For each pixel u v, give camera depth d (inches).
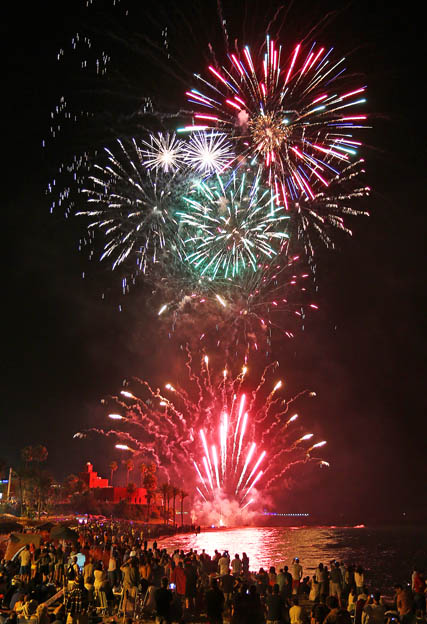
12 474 5246.1
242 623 786.2
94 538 1649.9
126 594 976.9
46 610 800.3
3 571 1055.0
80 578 1024.9
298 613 862.5
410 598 874.8
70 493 6269.7
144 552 1213.1
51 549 1211.9
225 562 1219.2
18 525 2970.0
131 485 6471.5
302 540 5162.4
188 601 1010.1
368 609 858.8
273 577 1143.0
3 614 883.4
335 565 1154.7
